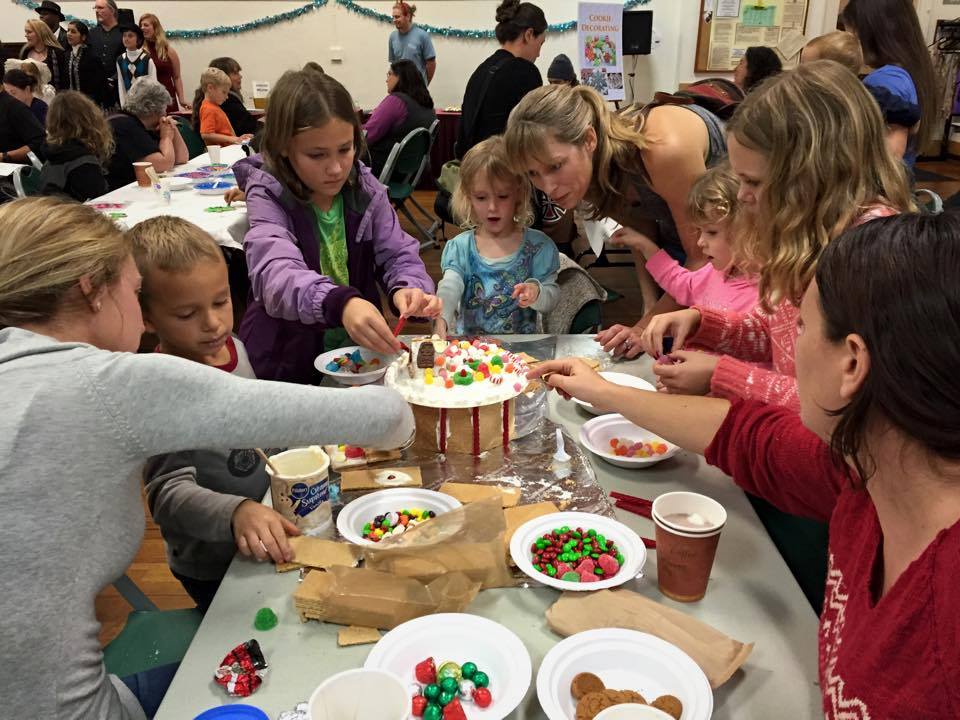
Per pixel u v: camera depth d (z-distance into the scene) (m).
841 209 1.06
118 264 0.87
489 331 2.16
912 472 0.61
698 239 1.85
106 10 6.09
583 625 0.89
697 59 6.43
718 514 0.95
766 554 1.05
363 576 0.94
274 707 0.79
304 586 0.93
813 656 0.87
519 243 2.15
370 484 1.19
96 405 0.78
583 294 2.19
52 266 0.81
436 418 1.27
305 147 1.59
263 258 1.63
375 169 4.84
